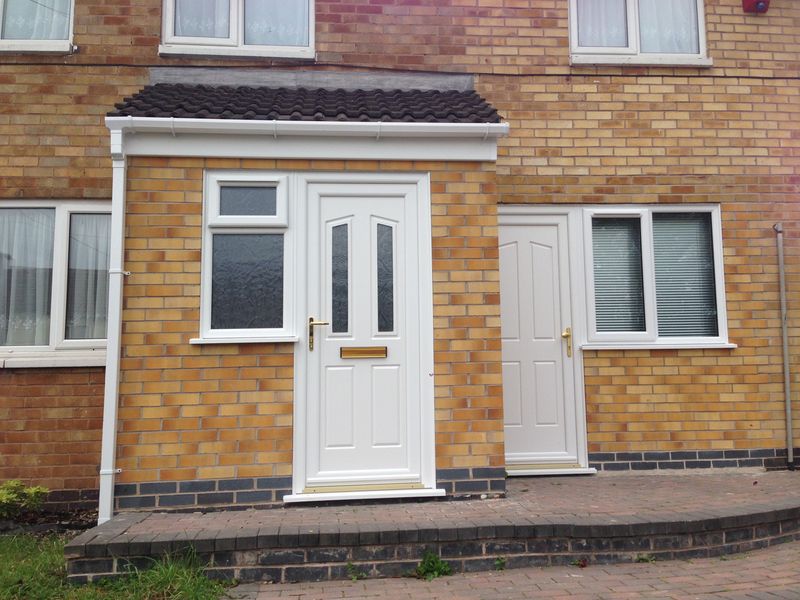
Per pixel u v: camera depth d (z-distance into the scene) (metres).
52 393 5.53
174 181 4.93
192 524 4.29
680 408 6.12
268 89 5.95
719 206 6.38
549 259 6.23
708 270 6.39
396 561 4.02
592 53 6.44
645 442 6.07
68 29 6.11
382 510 4.62
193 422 4.77
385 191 5.12
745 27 6.57
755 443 6.15
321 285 5.02
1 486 5.25
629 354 6.15
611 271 6.32
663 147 6.38
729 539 4.37
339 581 3.95
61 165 5.80
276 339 4.86
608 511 4.53
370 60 6.29
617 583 3.84
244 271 4.99
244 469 4.77
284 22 6.38
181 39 6.13
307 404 4.90
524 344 6.12
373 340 5.01
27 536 5.05
